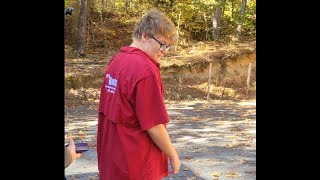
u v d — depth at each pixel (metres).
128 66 1.91
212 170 4.75
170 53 17.98
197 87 16.34
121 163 1.94
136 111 1.89
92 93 12.98
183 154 5.59
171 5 19.97
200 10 20.05
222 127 8.00
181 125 8.26
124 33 19.83
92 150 5.71
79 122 8.51
